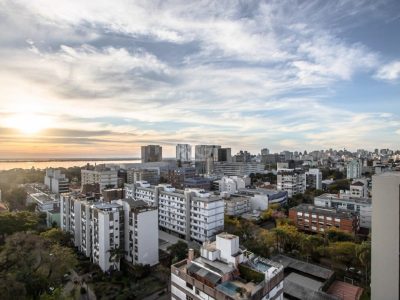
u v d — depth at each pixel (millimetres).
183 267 49750
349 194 134250
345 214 101312
